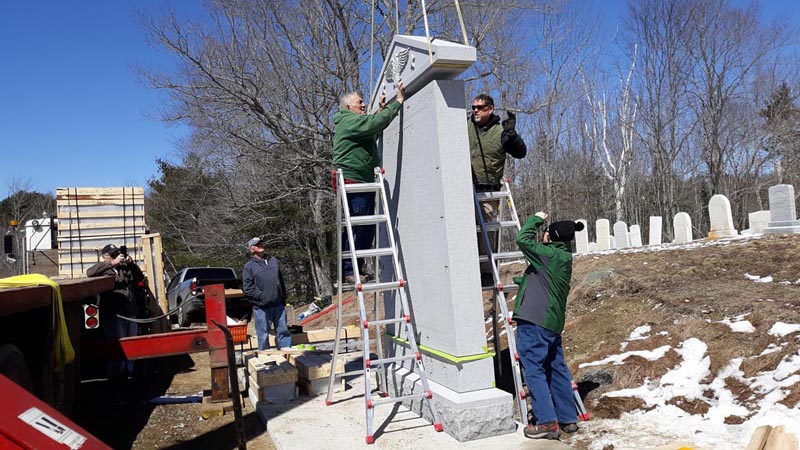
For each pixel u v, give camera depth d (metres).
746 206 31.94
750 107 32.06
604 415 5.08
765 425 4.08
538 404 4.77
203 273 18.14
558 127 29.75
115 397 7.69
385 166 6.68
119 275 8.44
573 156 34.91
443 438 4.94
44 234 12.05
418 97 5.60
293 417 5.99
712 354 5.31
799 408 4.18
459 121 5.26
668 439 4.34
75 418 6.65
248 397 7.38
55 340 4.77
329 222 26.03
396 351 6.53
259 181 23.41
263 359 7.60
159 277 10.63
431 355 5.59
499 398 4.96
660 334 6.10
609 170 35.12
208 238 28.27
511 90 22.27
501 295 5.54
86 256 10.53
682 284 7.30
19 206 49.25
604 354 6.17
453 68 5.14
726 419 4.46
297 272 29.17
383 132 6.74
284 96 18.45
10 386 2.36
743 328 5.54
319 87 19.08
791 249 7.85
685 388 5.06
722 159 32.44
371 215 6.37
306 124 19.30
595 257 10.83
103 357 6.41
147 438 5.89
